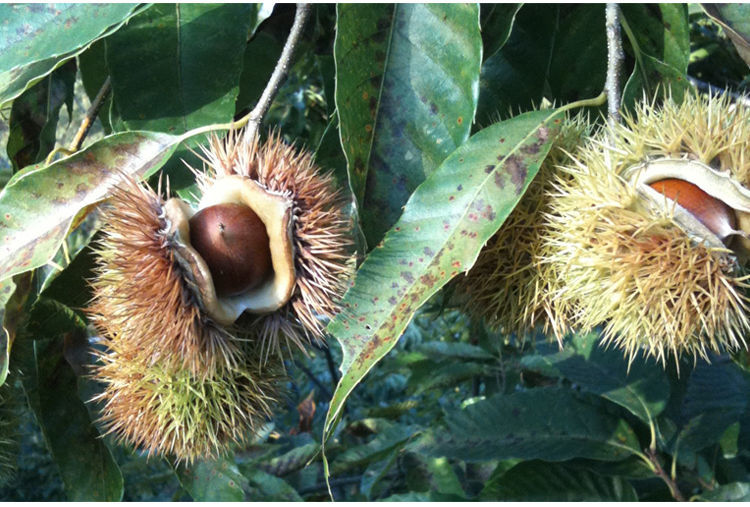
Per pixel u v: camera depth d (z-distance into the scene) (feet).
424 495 1.76
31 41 1.38
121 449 3.13
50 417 1.60
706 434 1.79
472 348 2.47
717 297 1.28
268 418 1.43
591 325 1.37
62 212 1.36
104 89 1.54
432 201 1.28
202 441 1.38
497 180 1.28
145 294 1.24
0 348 1.44
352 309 1.26
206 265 1.26
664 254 1.28
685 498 1.73
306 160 1.32
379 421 2.65
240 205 1.30
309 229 1.28
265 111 1.33
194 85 1.48
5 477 1.61
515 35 1.62
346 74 1.29
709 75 2.39
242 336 1.33
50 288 1.46
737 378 1.85
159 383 1.35
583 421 1.80
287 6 1.70
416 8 1.31
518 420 1.81
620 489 1.74
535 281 1.37
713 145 1.29
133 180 1.30
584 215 1.30
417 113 1.31
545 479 1.76
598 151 1.33
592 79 1.66
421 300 1.24
